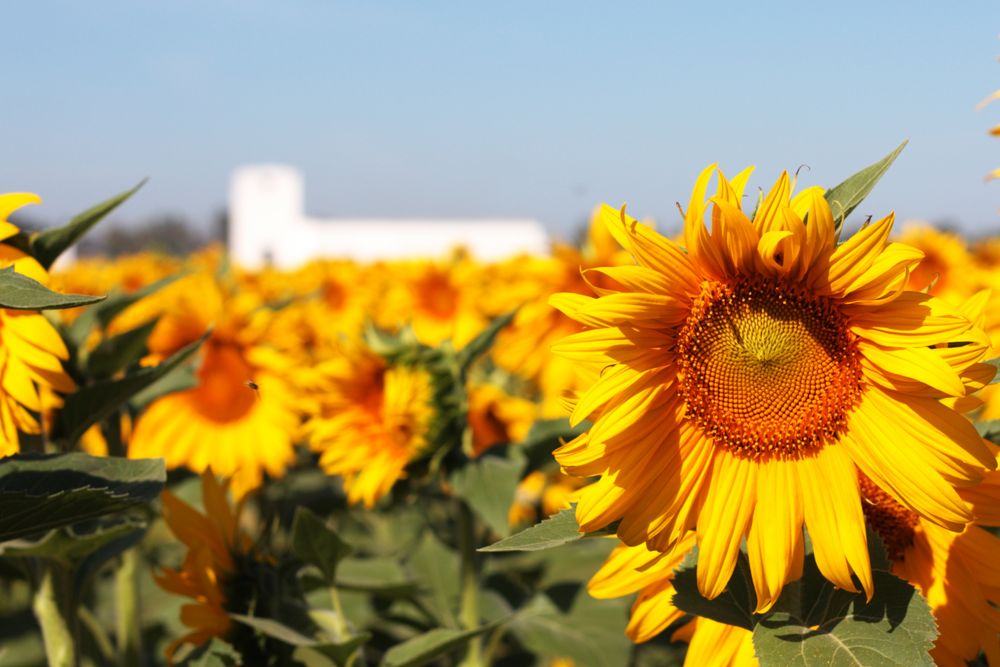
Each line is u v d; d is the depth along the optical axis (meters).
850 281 0.92
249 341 2.01
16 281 0.81
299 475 2.34
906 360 0.91
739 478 0.93
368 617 1.65
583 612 1.50
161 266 4.78
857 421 0.93
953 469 0.91
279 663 1.19
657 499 0.92
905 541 1.02
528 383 2.62
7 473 1.01
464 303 3.19
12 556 1.18
